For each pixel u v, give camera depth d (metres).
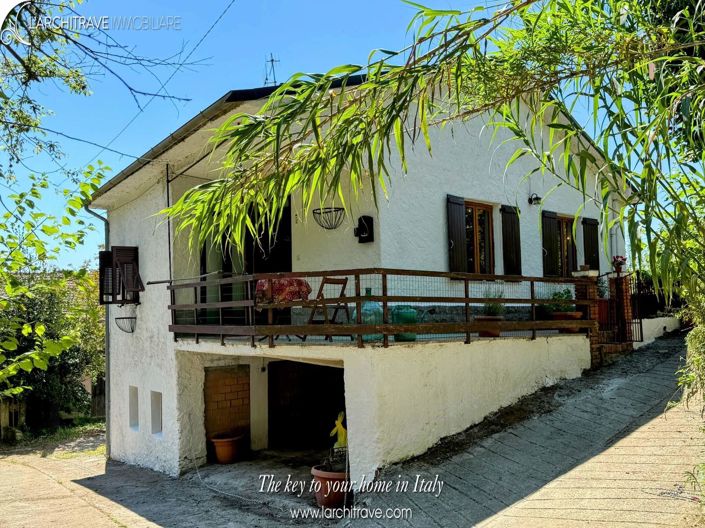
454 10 2.69
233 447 9.41
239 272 10.05
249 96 7.08
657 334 12.53
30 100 5.95
